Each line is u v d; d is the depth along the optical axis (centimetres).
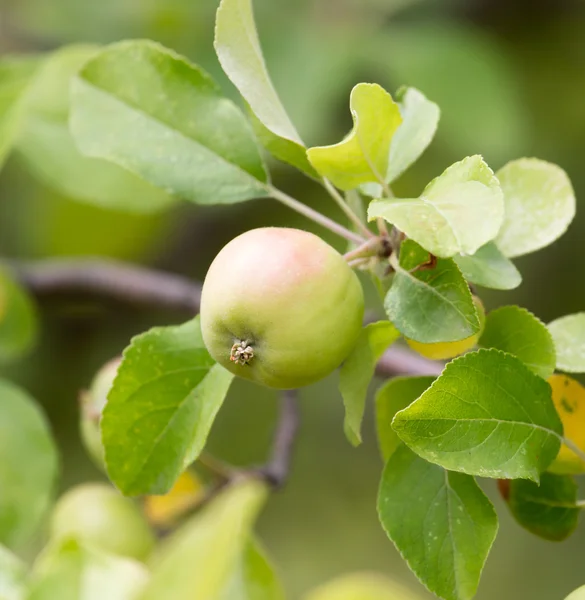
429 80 106
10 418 85
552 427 67
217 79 105
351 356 68
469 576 67
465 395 66
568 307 116
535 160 71
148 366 69
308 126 102
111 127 74
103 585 77
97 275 95
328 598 78
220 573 75
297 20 108
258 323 67
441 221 65
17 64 89
